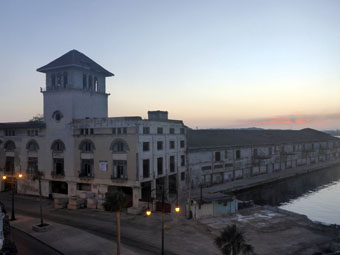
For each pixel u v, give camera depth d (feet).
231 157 242.37
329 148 406.62
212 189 208.95
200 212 134.82
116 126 159.84
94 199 155.53
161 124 174.29
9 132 206.08
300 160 343.05
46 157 186.91
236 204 146.30
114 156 160.15
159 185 178.91
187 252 96.27
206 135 260.01
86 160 171.53
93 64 195.00
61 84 183.21
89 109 188.24
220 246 73.51
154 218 135.44
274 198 214.48
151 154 163.94
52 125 184.34
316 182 283.38
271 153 293.43
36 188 192.44
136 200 152.97
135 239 108.47
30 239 107.14
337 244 105.29
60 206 157.69
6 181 208.95
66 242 102.83
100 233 115.44
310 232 120.26
